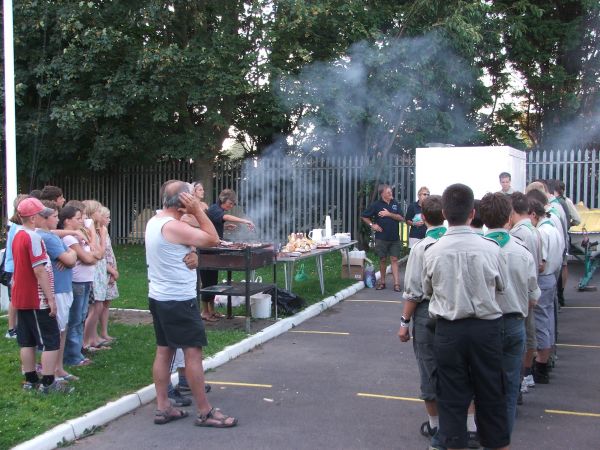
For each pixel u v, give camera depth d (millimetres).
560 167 14891
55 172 18016
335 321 8805
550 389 5703
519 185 11812
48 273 5160
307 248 9703
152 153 16891
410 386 5824
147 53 13906
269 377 6129
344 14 15078
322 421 4934
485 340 3590
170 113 15914
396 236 11336
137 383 5605
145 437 4656
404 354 7000
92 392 5332
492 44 17797
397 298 10617
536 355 5855
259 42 15133
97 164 16328
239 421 4949
